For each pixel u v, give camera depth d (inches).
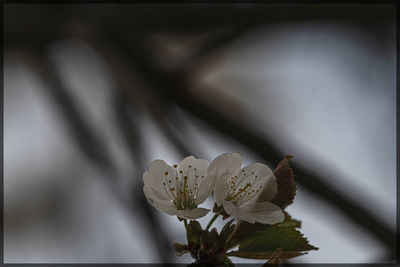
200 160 25.0
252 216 23.9
